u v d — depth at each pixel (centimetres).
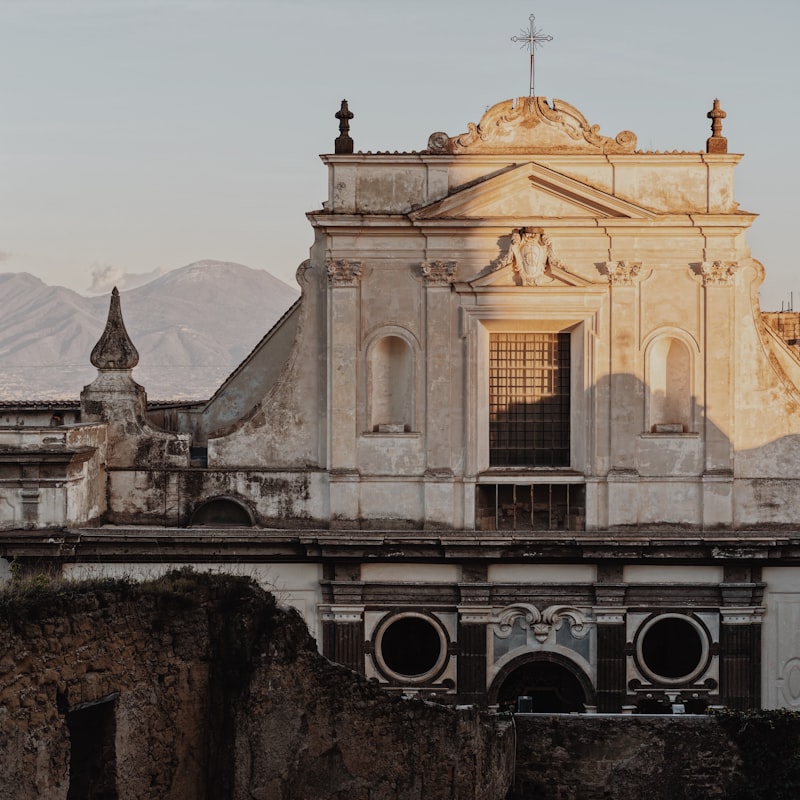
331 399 4312
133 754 2531
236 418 4753
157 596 2580
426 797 2770
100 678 2452
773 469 4322
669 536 4216
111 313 4453
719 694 4256
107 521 4409
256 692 2680
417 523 4319
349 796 2717
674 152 4275
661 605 4256
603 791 3044
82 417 4431
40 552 4128
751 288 4328
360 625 4262
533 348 4366
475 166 4291
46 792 2325
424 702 2780
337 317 4300
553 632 4266
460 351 4303
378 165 4294
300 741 2694
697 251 4288
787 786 2989
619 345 4288
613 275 4272
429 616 4266
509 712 3075
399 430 4322
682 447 4306
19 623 2288
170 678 2611
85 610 2425
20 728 2272
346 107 4312
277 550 4241
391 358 4375
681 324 4297
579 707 4316
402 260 4300
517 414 4362
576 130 4291
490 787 2898
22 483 4131
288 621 2709
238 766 2677
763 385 4322
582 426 4319
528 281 4262
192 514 4381
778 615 4266
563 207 4281
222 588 2698
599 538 4191
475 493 4303
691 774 3028
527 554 4212
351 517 4312
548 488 4334
